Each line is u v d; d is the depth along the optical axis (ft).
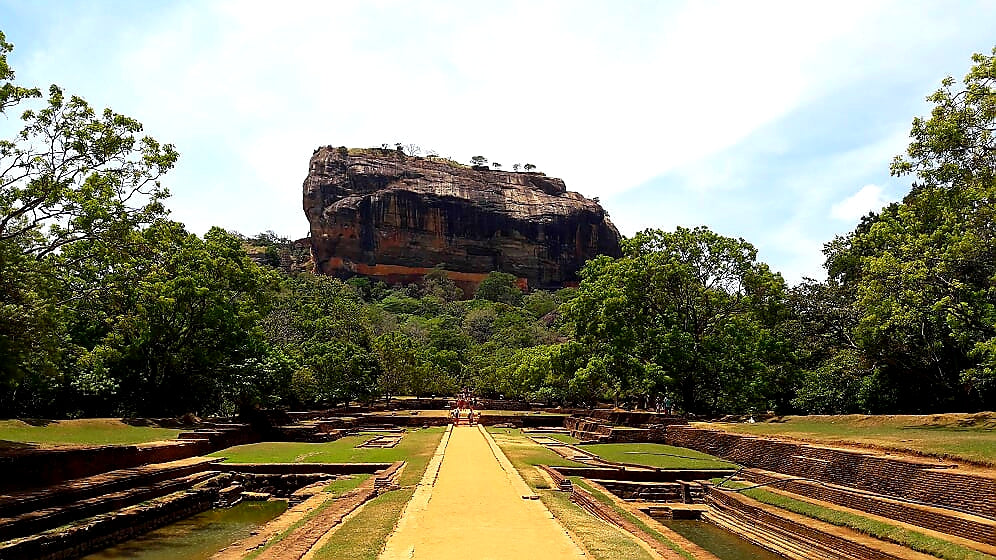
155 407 121.29
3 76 60.54
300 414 146.92
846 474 61.36
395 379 230.48
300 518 50.21
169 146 72.02
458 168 538.06
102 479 62.75
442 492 55.93
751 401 125.90
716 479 73.97
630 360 128.16
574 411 198.59
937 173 85.97
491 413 199.41
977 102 79.71
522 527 42.16
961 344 91.66
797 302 136.26
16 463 55.88
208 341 124.77
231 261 128.77
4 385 93.45
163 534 58.44
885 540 45.98
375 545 36.94
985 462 51.78
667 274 132.46
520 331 317.22
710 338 129.70
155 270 110.01
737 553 53.83
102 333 117.50
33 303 67.56
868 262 98.73
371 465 79.51
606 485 71.51
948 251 85.66
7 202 63.00
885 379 116.47
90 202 64.59
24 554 43.55
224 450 97.71
